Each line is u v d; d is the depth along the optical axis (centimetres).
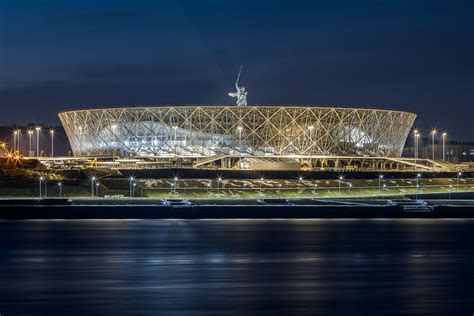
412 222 8894
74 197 10256
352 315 4156
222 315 4144
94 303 4375
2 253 6119
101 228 7869
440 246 6619
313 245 6581
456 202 10494
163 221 8775
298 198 10331
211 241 6788
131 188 10594
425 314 4191
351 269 5475
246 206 9238
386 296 4588
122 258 5891
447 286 4878
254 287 4806
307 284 4912
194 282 4944
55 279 5041
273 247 6456
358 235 7338
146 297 4519
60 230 7650
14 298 4497
